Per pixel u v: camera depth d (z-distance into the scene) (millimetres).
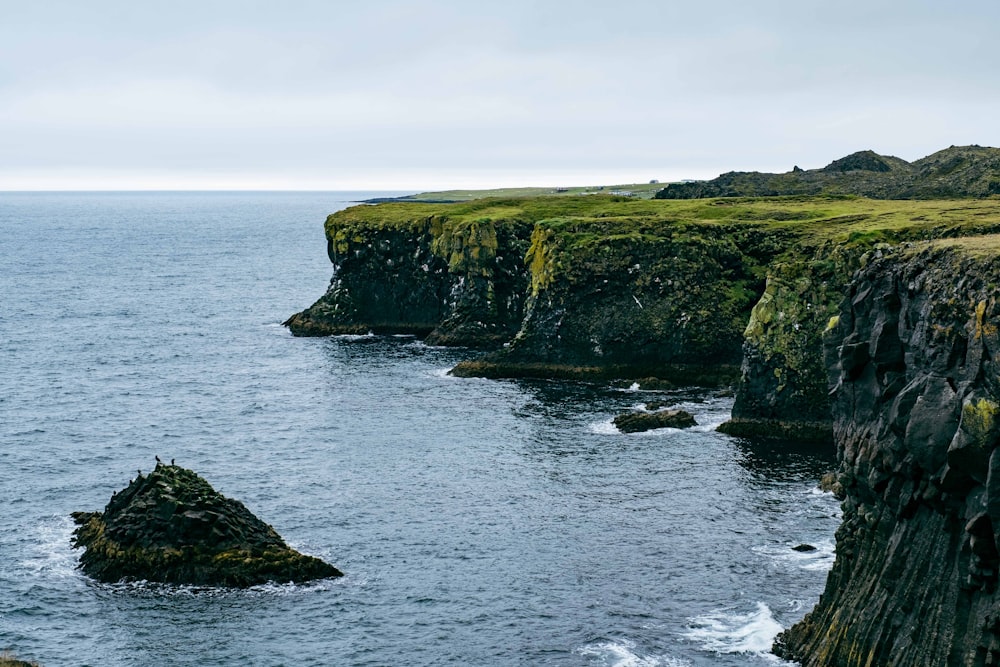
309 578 72750
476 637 64938
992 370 42781
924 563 47875
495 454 103250
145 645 64188
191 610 68312
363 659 62562
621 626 65750
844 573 55594
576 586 71688
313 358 156750
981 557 43594
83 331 184625
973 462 43188
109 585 71375
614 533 81062
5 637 64625
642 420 112188
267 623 66812
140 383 138250
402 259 181375
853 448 54188
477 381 139375
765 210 162000
